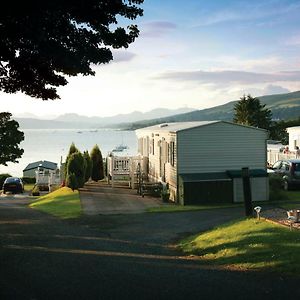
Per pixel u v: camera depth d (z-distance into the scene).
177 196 23.08
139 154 34.19
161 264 10.59
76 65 12.97
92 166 32.94
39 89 15.48
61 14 11.88
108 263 10.62
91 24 12.84
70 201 23.70
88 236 14.69
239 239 12.45
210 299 7.70
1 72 14.79
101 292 8.09
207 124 23.34
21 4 10.68
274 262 10.02
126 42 13.32
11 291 8.12
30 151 143.12
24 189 47.97
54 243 13.23
